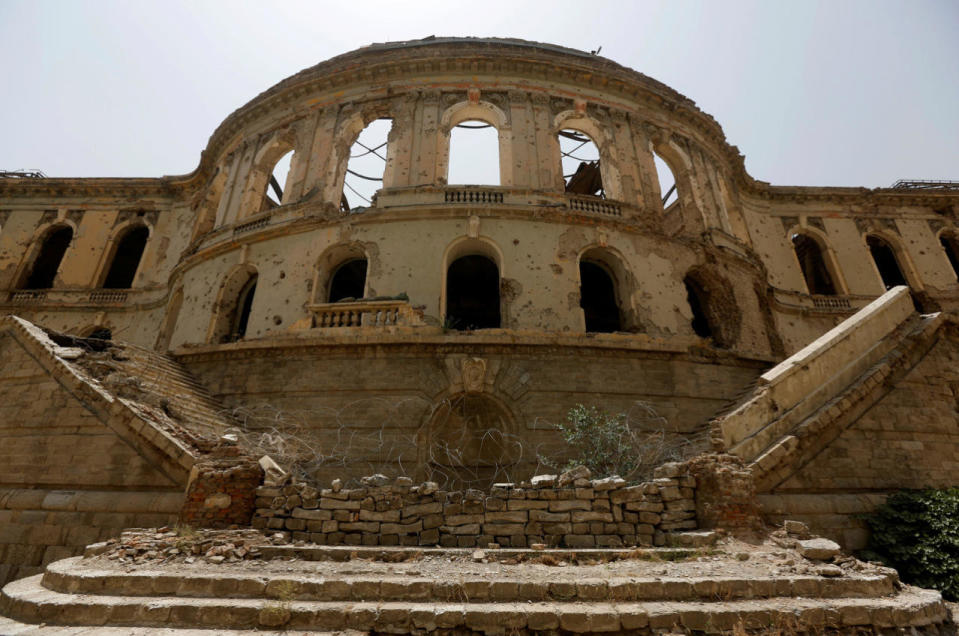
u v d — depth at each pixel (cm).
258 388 1448
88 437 1002
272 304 1919
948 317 1246
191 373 1530
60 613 512
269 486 838
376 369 1433
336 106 2372
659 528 793
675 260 2033
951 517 845
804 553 677
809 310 2783
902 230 3122
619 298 1956
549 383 1438
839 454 1004
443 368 1439
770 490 934
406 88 2331
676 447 1227
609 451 1137
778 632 504
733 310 2108
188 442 967
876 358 1173
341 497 799
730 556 683
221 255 2173
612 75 2409
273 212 2122
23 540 912
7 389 1126
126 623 504
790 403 1047
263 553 673
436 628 498
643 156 2334
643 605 532
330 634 485
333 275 2041
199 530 761
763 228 3055
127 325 2702
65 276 2847
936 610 582
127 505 902
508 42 2748
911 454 1045
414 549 681
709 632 504
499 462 1404
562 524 779
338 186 2195
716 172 2616
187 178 3050
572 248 1905
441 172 2130
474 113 2342
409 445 1337
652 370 1499
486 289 2656
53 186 3077
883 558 856
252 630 493
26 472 1006
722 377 1556
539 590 551
